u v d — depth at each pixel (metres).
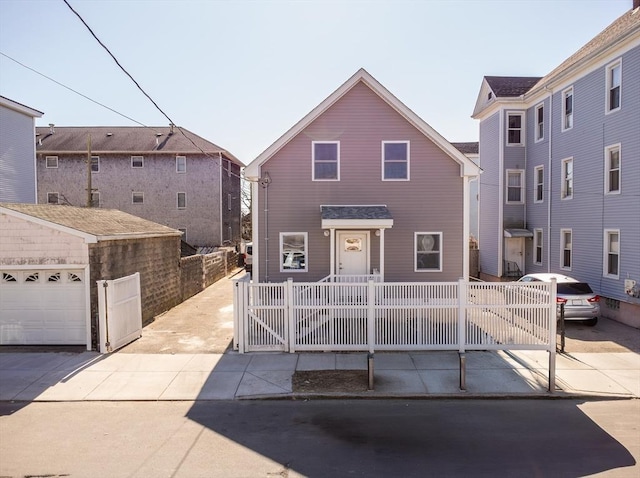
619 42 15.08
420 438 6.73
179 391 8.74
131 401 8.34
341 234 15.10
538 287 9.29
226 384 9.08
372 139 15.13
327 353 11.05
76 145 36.53
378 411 7.88
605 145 16.34
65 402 8.28
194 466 5.86
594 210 17.02
